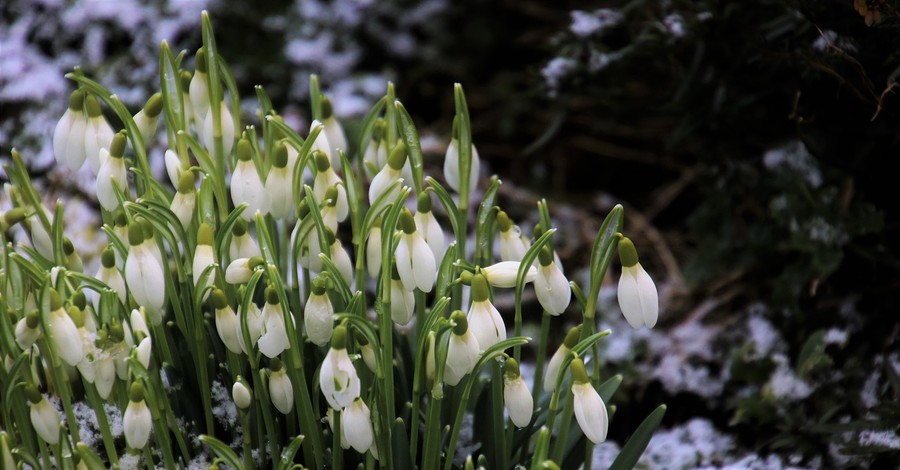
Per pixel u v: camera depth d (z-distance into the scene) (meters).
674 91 1.17
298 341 0.98
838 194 1.14
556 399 0.95
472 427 1.02
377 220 0.98
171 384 0.99
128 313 0.98
